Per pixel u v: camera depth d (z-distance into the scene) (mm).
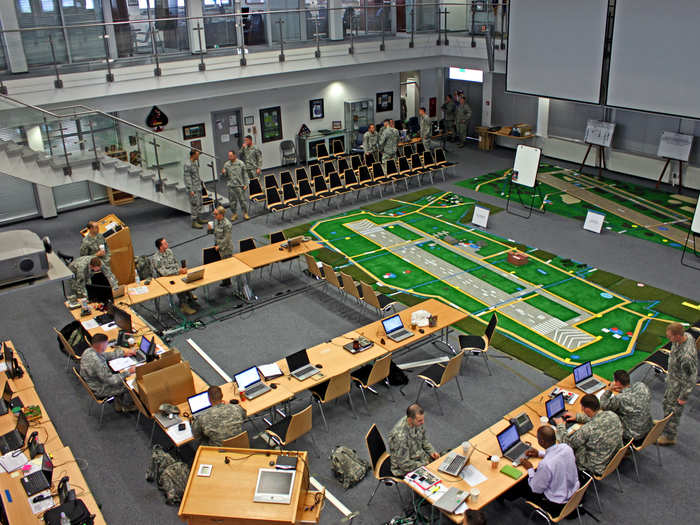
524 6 16062
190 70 14531
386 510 6855
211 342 10180
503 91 20578
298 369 8094
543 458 6293
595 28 14562
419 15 18578
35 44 12484
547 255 12992
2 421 7148
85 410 8664
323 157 18984
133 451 7855
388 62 18406
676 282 11734
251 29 15578
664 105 13703
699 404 8555
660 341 9844
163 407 7371
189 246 13867
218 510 5566
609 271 12234
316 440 7957
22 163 12305
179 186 14898
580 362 9406
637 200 15883
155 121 16609
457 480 6227
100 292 9578
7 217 15227
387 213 15609
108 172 13578
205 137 17719
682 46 13039
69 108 13055
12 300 11820
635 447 7129
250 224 15141
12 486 6227
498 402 8641
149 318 10938
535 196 16328
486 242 13719
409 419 6520
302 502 5910
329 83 19844
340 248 13609
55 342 10375
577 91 15445
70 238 14383
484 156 20266
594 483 6824
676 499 6938
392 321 9039
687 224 14320
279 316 10977
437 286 11820
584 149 18609
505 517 6723
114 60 13539
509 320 10602
